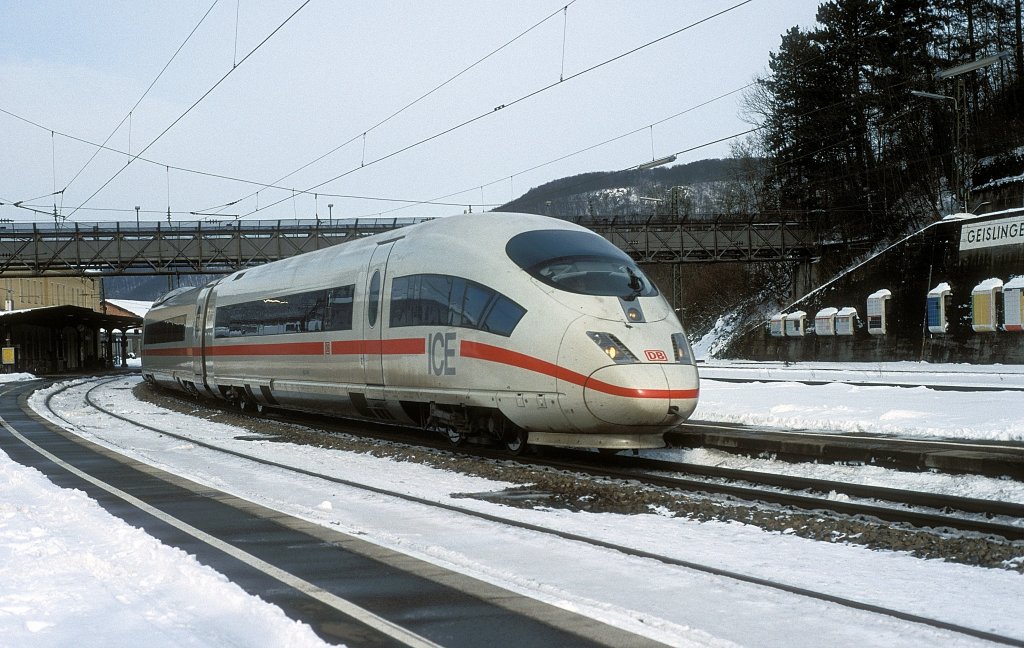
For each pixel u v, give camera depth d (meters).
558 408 12.62
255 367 22.36
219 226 53.34
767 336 50.16
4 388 39.34
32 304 81.06
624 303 12.82
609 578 6.75
